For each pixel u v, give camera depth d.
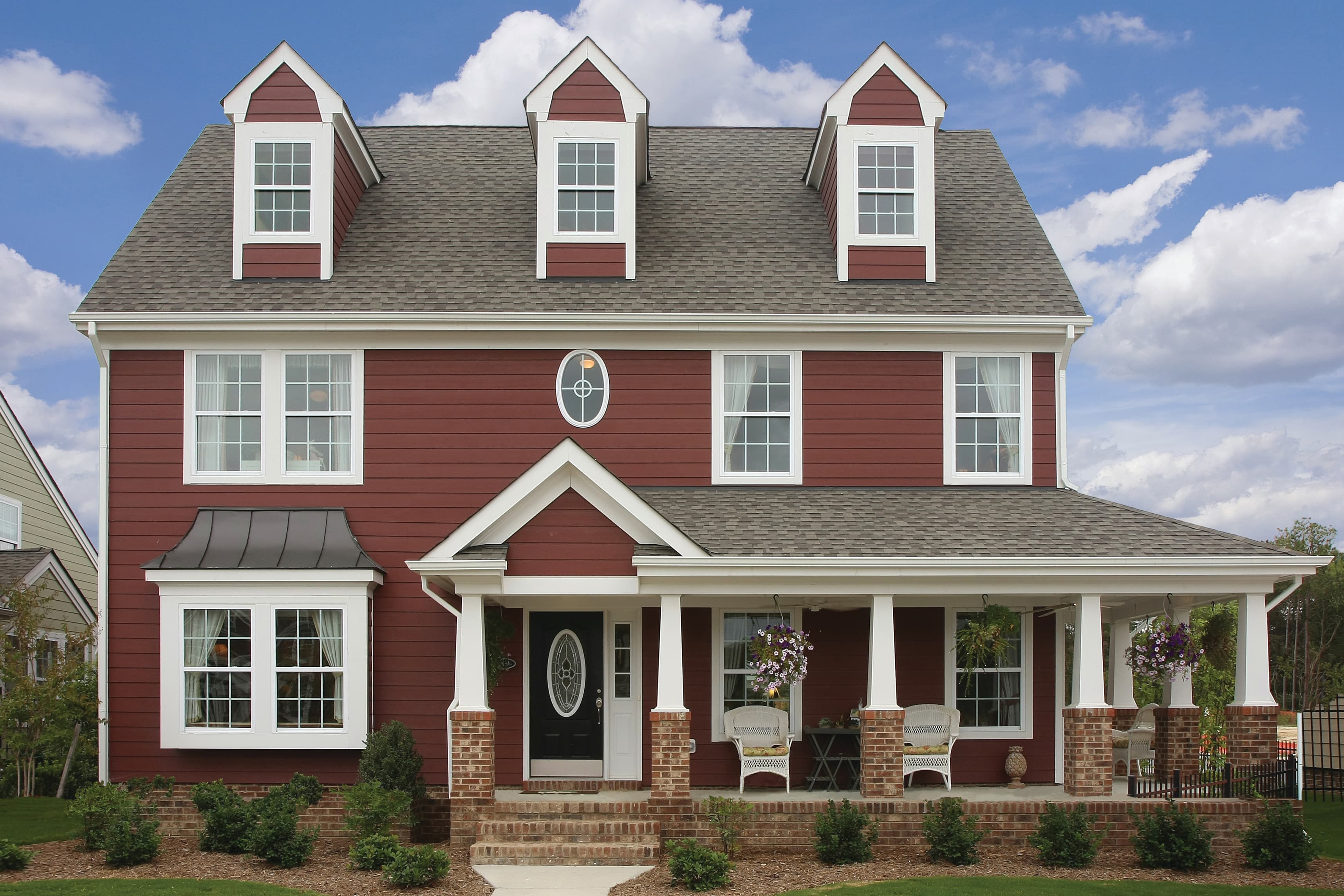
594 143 16.28
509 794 14.05
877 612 13.21
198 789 13.57
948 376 15.81
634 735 15.17
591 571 13.16
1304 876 11.84
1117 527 14.22
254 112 15.98
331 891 10.98
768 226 17.45
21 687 17.22
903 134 16.50
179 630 14.44
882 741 13.02
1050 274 16.44
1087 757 13.29
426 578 13.38
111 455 15.15
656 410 15.59
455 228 17.08
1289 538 53.31
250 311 15.03
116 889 10.62
